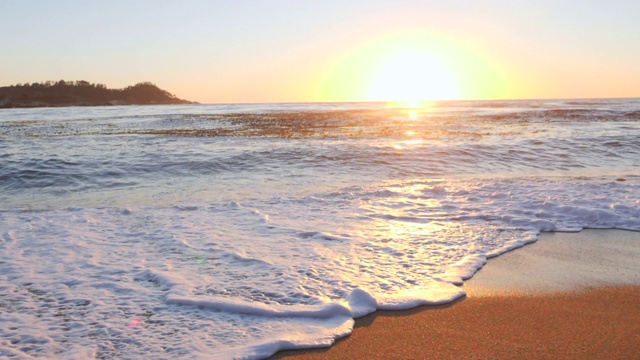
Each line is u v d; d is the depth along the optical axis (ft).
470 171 47.65
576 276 19.74
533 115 135.44
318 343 13.97
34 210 32.22
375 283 18.61
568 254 22.68
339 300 16.83
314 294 17.35
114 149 58.08
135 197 37.11
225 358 12.91
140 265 20.70
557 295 17.76
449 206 32.17
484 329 15.05
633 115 126.00
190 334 14.43
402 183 40.63
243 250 22.71
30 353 13.34
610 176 43.83
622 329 15.03
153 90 541.75
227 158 51.62
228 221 28.53
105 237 25.16
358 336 14.61
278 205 32.99
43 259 21.54
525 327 15.17
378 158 52.06
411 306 16.60
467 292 18.02
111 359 13.01
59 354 13.28
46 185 41.98
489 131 80.84
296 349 13.80
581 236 25.67
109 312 16.01
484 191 36.32
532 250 23.29
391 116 142.20
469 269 20.27
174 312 15.98
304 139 69.10
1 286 18.30
